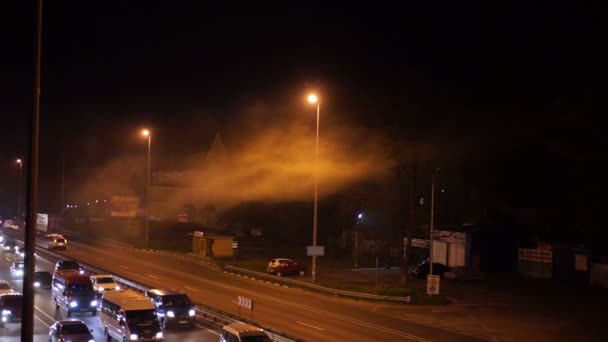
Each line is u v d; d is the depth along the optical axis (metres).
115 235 84.44
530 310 38.06
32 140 10.98
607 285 47.34
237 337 22.86
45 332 29.05
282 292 42.78
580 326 33.50
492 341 29.08
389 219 64.75
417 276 52.53
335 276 51.97
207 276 50.22
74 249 68.00
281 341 25.08
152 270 52.62
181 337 27.69
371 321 32.75
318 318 33.00
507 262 56.19
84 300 33.41
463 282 50.25
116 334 26.84
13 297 30.81
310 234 76.38
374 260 61.88
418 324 32.53
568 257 50.75
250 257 64.19
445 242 58.34
